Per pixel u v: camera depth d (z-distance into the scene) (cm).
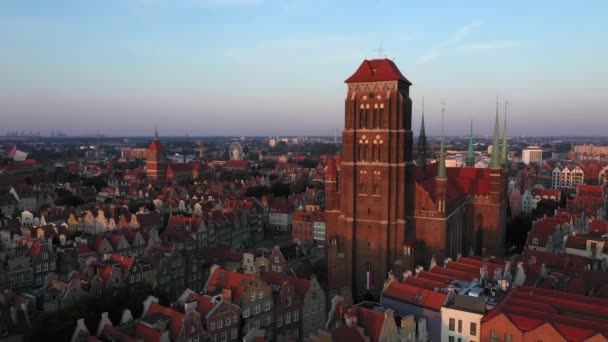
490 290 9631
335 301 9288
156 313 8894
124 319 8806
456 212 15175
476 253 16462
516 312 8288
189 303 8738
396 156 13400
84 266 13650
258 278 10131
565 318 7919
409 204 13850
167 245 17100
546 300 8800
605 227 15938
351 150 13762
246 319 9862
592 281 11056
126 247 16600
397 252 13588
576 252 14250
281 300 10631
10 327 10212
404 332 8675
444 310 8931
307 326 11356
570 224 16912
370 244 13762
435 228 13725
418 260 13712
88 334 8362
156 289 11200
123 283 11812
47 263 14662
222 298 9419
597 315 8194
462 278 10550
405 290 9794
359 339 8144
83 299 10506
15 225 19625
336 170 14788
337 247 14238
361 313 8675
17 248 14562
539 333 7756
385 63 13612
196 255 15162
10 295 10856
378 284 13712
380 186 13512
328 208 14725
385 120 13325
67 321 8912
